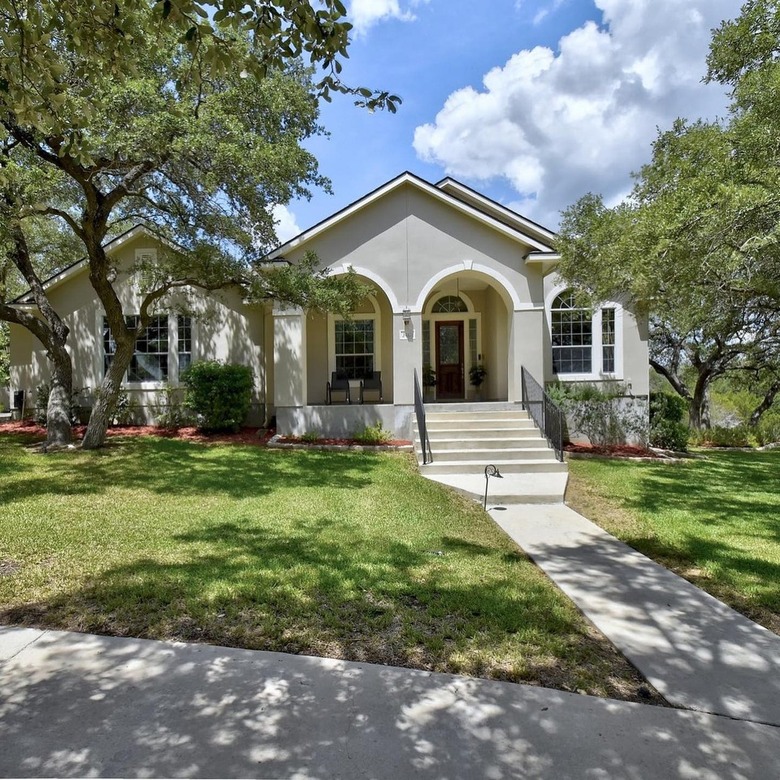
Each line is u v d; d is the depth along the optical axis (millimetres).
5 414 20297
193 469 9219
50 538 5332
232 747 2359
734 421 29891
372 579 4383
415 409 11500
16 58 3342
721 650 3408
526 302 12219
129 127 8000
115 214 16031
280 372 12516
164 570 4477
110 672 2961
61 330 11570
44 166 8977
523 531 6227
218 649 3238
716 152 7578
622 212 9547
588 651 3361
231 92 8812
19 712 2590
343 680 2928
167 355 14711
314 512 6590
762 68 7445
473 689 2875
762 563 5129
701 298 8047
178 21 3193
